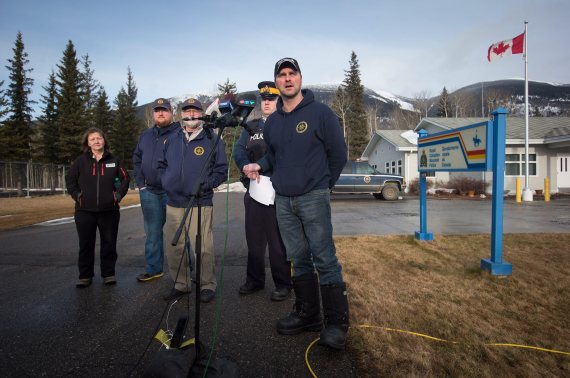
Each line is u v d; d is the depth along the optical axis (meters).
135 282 3.93
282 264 3.34
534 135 18.19
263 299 3.37
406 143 22.19
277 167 2.61
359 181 15.52
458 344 2.37
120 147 37.75
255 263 3.47
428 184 20.03
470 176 18.62
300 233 2.65
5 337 2.61
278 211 2.68
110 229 3.82
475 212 10.16
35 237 6.87
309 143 2.49
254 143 3.45
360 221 8.39
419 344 2.37
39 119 31.23
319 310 2.72
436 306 3.00
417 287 3.48
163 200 3.99
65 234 7.21
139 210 12.41
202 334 2.63
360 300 3.12
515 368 2.09
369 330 2.57
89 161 3.73
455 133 4.89
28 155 30.34
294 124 2.54
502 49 15.23
